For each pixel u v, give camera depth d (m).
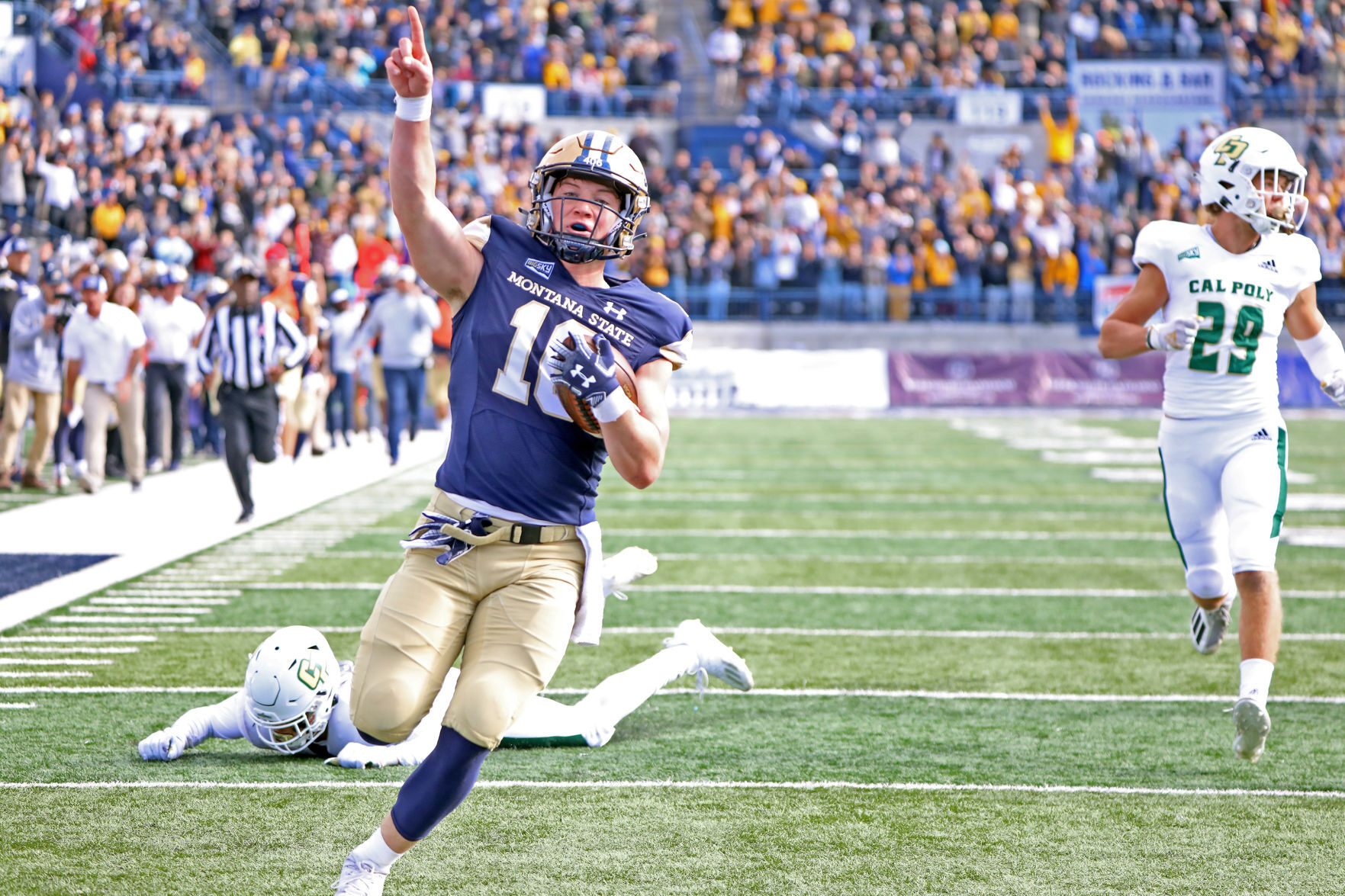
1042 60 108.75
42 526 36.81
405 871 13.59
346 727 17.17
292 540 35.69
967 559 34.75
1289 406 93.75
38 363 43.66
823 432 74.94
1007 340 94.62
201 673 21.73
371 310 54.19
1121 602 29.16
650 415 11.91
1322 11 110.19
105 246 76.25
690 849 14.30
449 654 11.92
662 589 30.08
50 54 93.38
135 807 15.44
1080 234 96.38
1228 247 18.53
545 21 107.19
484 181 91.25
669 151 106.31
